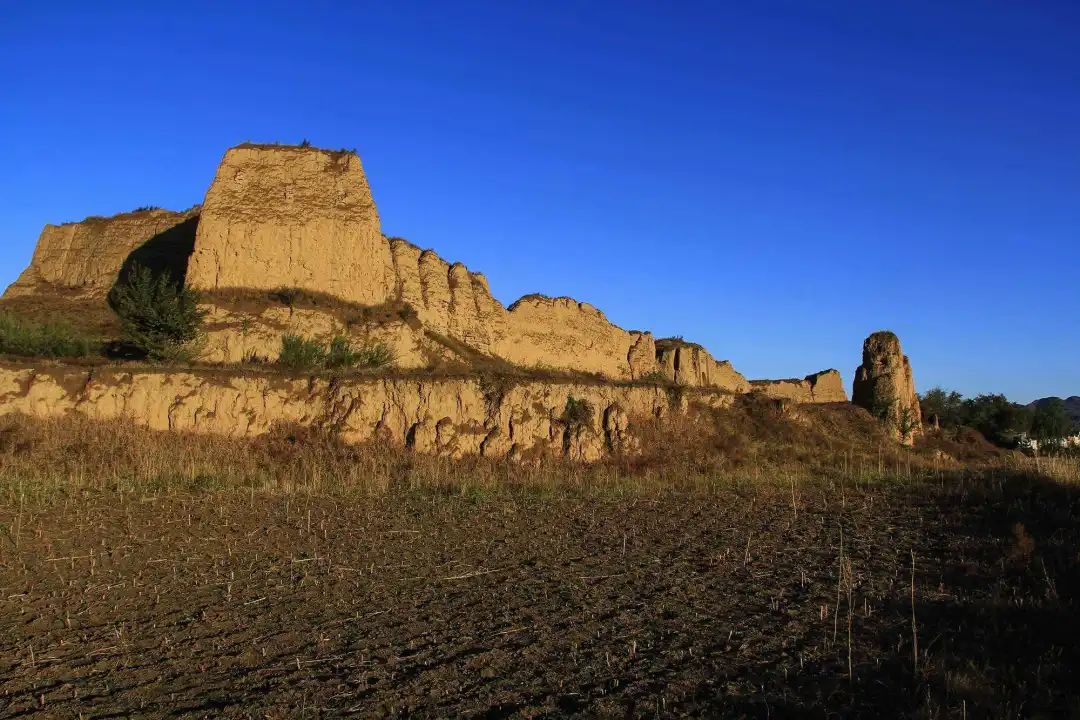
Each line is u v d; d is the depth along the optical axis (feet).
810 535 56.70
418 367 110.63
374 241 117.19
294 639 33.76
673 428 100.99
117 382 83.87
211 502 62.80
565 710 27.63
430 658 31.81
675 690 29.25
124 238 135.33
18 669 30.42
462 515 61.93
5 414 79.10
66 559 46.26
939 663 31.19
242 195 112.68
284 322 104.53
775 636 35.01
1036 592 41.29
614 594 41.11
